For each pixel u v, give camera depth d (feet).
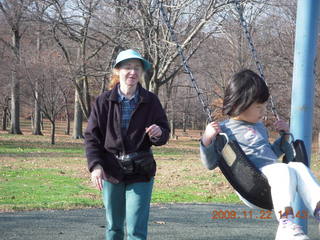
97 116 11.89
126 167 11.67
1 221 19.42
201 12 52.34
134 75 11.78
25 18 65.00
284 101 67.05
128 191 11.80
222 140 10.12
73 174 40.24
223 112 10.59
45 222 19.39
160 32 54.13
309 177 9.34
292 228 8.65
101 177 11.55
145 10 51.88
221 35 65.36
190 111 127.44
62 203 24.14
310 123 13.25
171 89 109.70
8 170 41.63
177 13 50.19
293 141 10.79
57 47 71.72
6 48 87.56
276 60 63.82
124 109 11.80
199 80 91.86
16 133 113.50
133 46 56.24
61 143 88.07
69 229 18.22
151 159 11.90
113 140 11.69
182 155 69.15
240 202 26.43
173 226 19.12
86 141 11.87
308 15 13.26
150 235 17.51
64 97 85.87
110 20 57.52
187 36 54.60
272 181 9.27
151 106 11.88
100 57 66.69
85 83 74.64
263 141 10.34
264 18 62.13
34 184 32.94
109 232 12.19
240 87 10.02
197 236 17.46
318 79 56.90
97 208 23.02
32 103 111.45
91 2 58.23
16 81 88.89
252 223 19.98
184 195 29.07
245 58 67.56
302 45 13.32
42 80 76.69
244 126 10.37
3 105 136.15
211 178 38.63
